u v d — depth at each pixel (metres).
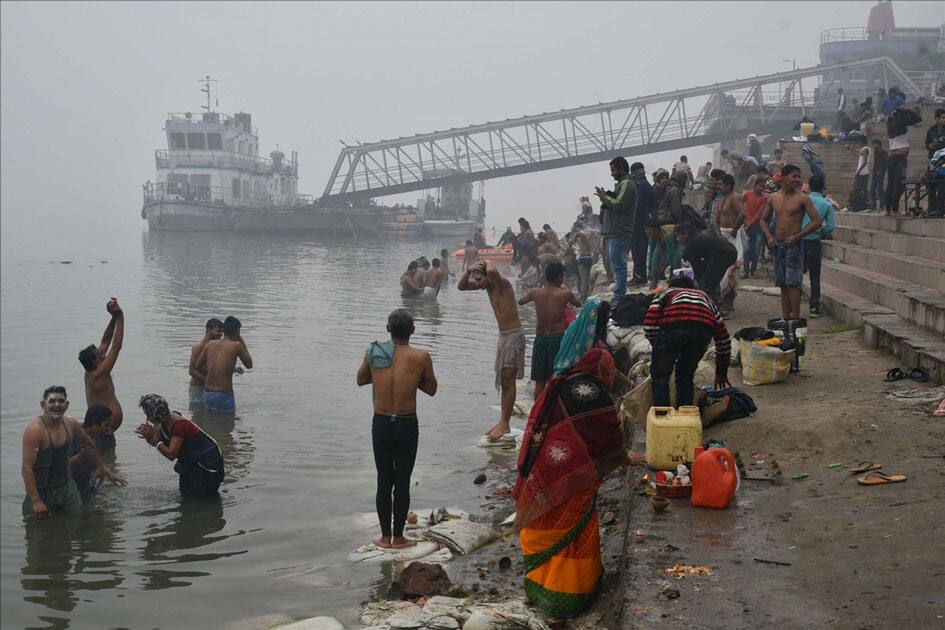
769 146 54.00
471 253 37.00
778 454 6.89
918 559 4.78
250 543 7.50
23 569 6.95
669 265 13.60
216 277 33.03
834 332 11.02
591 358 5.62
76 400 12.90
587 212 28.48
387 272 35.91
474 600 6.06
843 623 4.22
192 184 66.94
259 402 12.43
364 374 7.59
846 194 23.16
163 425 8.63
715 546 5.29
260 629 5.90
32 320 20.86
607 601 5.38
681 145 53.12
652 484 6.39
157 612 6.16
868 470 6.22
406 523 7.91
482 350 16.88
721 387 7.75
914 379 8.36
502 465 9.62
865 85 47.56
